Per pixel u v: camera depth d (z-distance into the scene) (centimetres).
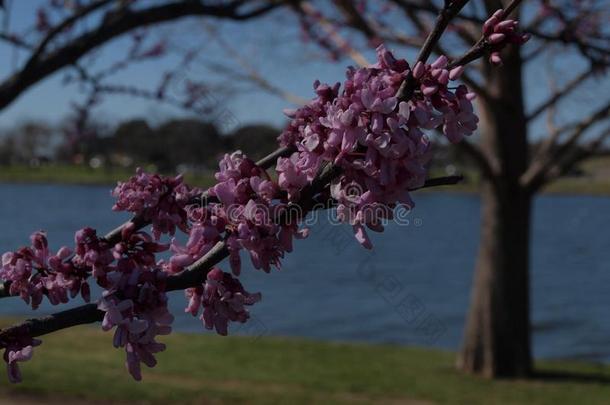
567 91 1113
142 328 149
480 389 1097
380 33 1017
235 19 716
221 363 1190
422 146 142
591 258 3750
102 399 940
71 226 4381
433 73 144
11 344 155
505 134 1159
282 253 152
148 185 172
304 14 1040
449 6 146
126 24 653
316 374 1144
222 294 156
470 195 10844
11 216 5091
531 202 1202
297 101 1128
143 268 159
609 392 1088
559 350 1591
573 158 1154
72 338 1361
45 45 617
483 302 1203
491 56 147
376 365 1231
